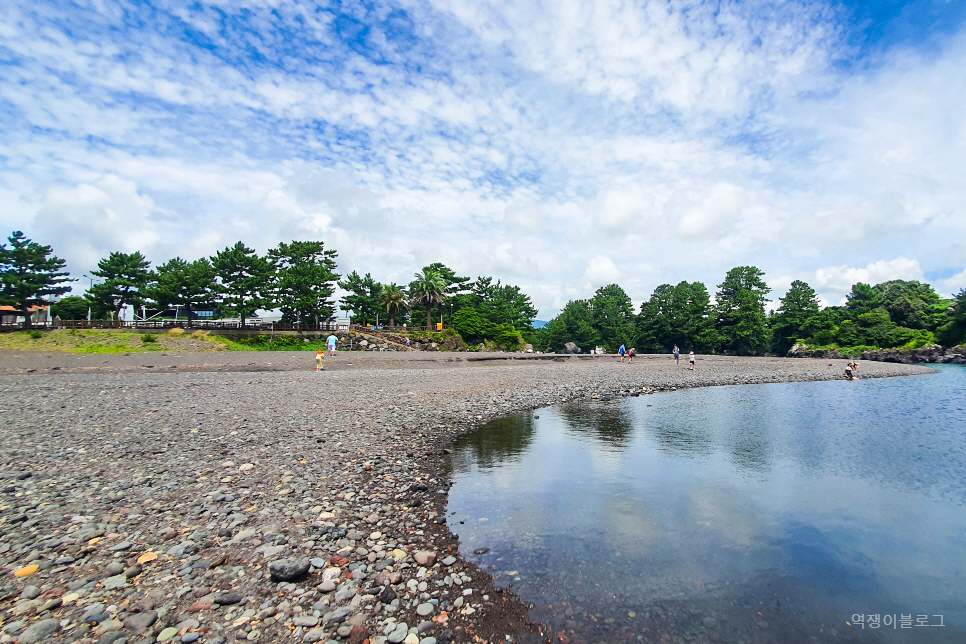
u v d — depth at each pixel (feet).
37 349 148.97
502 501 26.50
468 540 21.16
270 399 58.75
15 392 59.93
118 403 52.65
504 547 20.53
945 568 19.75
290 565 16.31
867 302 301.43
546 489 28.81
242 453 32.55
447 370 115.44
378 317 278.46
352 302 265.95
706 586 17.81
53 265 177.27
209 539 19.13
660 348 355.15
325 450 34.40
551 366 140.97
